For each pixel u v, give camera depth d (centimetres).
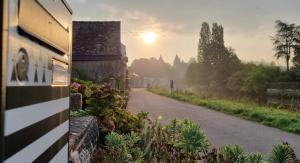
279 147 385
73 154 335
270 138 1067
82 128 467
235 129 1253
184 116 1681
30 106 167
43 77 192
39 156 183
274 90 2919
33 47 172
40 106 186
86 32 3006
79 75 2803
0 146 128
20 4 148
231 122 1464
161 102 2770
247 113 1686
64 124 254
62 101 246
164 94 4225
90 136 510
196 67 7675
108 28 3044
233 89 4106
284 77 3388
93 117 623
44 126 194
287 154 380
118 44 2928
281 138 1067
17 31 146
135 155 512
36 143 177
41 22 183
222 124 1392
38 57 181
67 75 267
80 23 3062
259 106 2278
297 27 4131
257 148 909
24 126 157
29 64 165
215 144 947
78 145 382
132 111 1880
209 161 413
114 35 2991
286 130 1231
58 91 232
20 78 151
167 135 548
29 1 161
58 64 232
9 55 136
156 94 4584
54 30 215
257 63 4006
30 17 162
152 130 612
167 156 466
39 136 183
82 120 561
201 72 6856
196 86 6988
